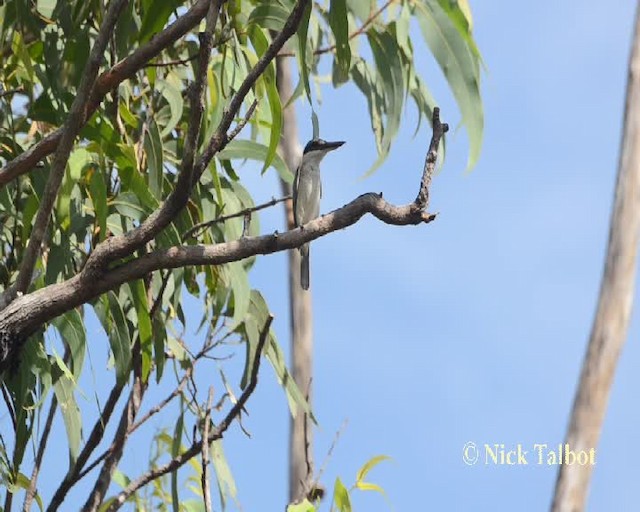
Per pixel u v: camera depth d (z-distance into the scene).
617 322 13.12
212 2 7.84
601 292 13.28
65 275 10.27
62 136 8.24
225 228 11.64
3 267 10.80
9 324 8.16
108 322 10.44
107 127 9.85
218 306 12.05
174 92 11.39
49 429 10.48
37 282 10.14
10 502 9.95
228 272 11.83
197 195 11.47
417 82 14.26
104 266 8.13
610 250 13.41
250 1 11.23
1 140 11.06
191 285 12.27
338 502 9.51
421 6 12.96
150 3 9.62
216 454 11.34
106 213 9.70
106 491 10.15
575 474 12.48
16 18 10.89
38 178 9.92
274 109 9.84
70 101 10.21
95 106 8.59
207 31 7.80
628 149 13.77
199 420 9.94
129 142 11.20
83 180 11.03
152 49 8.48
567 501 12.39
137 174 9.98
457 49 12.80
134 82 12.23
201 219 11.42
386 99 13.34
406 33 13.02
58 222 9.62
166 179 11.53
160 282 11.39
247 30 10.31
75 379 9.89
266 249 8.12
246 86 8.06
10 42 11.47
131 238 8.07
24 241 9.97
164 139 12.63
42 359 9.81
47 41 10.91
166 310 11.95
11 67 11.26
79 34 10.26
